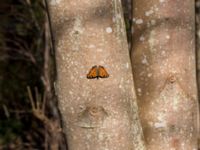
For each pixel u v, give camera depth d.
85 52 1.24
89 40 1.24
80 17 1.24
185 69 1.36
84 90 1.25
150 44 1.36
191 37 1.38
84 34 1.24
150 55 1.36
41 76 2.81
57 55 1.27
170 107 1.36
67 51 1.25
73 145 1.30
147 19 1.36
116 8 1.27
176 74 1.35
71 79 1.26
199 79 2.04
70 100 1.27
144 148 1.34
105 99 1.26
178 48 1.35
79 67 1.25
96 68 1.24
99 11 1.24
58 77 1.28
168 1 1.34
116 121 1.27
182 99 1.36
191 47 1.38
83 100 1.26
